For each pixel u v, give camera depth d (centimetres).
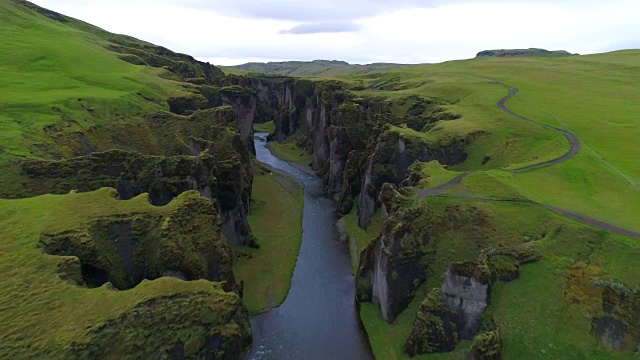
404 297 5916
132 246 4941
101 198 5334
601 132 8950
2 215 4766
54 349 3288
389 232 6291
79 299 3781
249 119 16412
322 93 16812
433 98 13800
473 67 19162
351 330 6203
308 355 5659
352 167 11462
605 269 4781
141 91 10975
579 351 4294
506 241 5516
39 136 7488
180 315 3884
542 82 14288
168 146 9212
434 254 5928
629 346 4209
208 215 5725
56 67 11481
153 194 6956
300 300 6950
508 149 8906
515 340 4566
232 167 8481
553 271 4975
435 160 8431
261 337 6006
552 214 5672
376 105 14025
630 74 14662
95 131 8575
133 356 3500
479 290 4934
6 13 15488
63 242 4447
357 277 7138
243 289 7044
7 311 3566
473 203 6147
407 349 5297
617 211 5806
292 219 10356
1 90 9125
